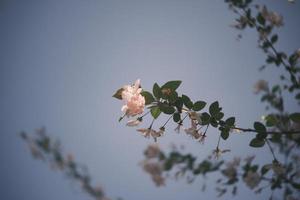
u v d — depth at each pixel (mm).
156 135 3021
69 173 7074
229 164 3711
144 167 4078
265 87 4703
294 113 3164
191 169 3910
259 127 3082
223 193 3734
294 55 3752
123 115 2877
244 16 4242
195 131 3027
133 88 2889
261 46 4098
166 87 2865
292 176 3346
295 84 3688
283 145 3566
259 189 3465
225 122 3043
